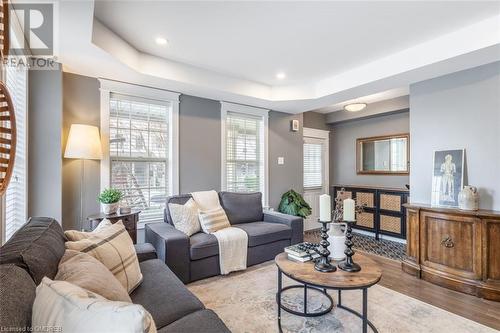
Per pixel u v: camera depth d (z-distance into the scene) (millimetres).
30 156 2520
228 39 2609
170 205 3035
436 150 3029
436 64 2650
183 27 2391
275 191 4691
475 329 1951
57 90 2637
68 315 725
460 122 2842
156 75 2986
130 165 3312
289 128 4926
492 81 2627
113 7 2076
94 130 2803
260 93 3906
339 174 5918
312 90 3920
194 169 3762
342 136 5867
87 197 2988
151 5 2055
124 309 683
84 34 2084
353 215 1879
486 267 2443
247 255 3053
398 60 2895
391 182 4973
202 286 2615
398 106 4531
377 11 2146
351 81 3400
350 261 1883
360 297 2436
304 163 5594
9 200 2123
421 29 2426
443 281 2693
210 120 3928
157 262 1983
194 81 3268
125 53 2637
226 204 3570
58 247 1372
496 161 2602
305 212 4465
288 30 2438
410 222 3064
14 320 756
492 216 2416
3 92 1090
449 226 2701
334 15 2201
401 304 2312
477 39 2326
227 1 2012
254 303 2297
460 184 2789
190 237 2854
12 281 868
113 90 3123
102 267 1277
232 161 4227
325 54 2938
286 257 2137
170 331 1137
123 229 1771
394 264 3373
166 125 3588
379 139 5156
